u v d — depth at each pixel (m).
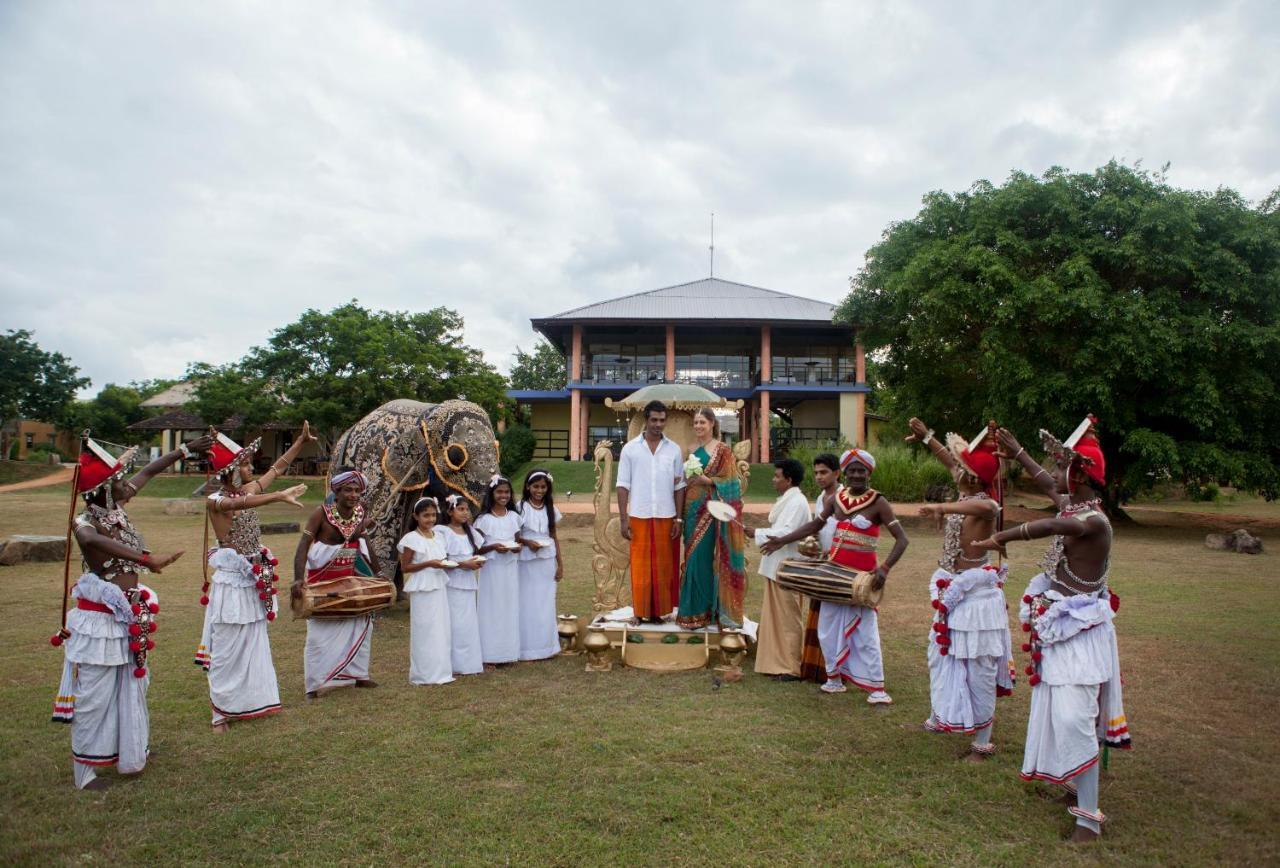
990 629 4.65
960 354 19.89
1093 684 3.76
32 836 3.69
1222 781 4.34
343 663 5.93
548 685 6.17
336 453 9.63
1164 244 16.89
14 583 10.31
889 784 4.27
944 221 19.64
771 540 6.29
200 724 5.23
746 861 3.48
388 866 3.43
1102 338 16.70
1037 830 3.78
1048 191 17.84
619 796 4.10
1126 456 19.03
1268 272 16.88
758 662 6.50
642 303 38.25
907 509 21.73
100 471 4.36
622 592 7.65
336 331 26.70
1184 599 9.52
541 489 7.09
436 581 6.21
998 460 4.74
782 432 40.16
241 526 5.34
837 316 22.25
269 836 3.70
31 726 5.11
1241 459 17.19
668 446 6.95
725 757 4.63
